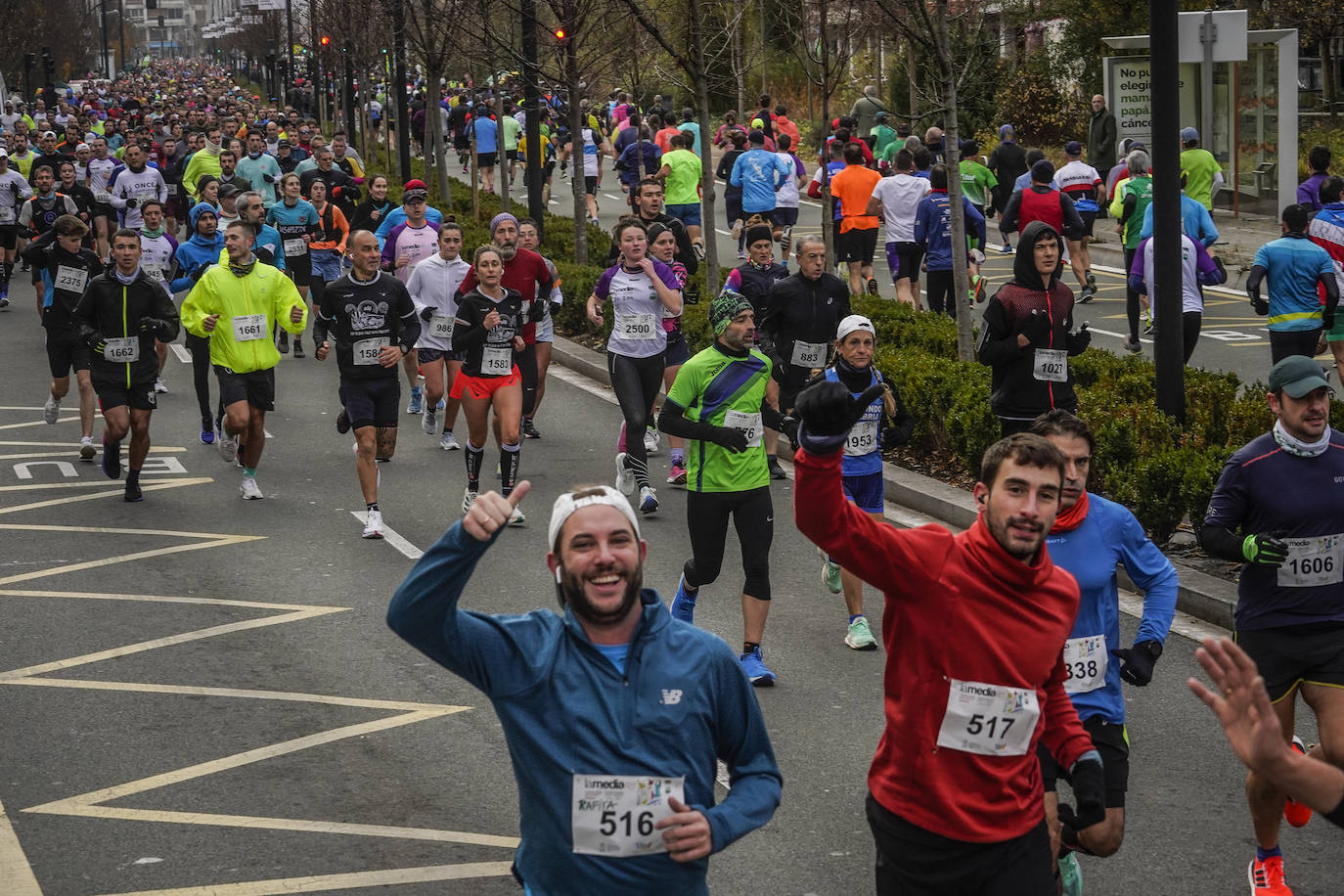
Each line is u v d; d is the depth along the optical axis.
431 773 6.85
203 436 14.14
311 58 62.66
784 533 10.96
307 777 6.80
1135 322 16.70
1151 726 7.33
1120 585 9.34
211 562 10.36
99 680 8.09
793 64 39.94
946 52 13.80
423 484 12.53
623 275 11.51
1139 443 10.45
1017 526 4.20
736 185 23.27
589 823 3.81
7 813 6.42
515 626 3.88
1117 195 18.20
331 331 11.02
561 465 13.12
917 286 18.98
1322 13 31.78
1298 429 5.80
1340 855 5.99
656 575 9.93
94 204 22.17
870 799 4.50
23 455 13.75
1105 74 26.59
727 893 5.73
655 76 37.38
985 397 11.48
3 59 68.38
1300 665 5.86
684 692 3.86
